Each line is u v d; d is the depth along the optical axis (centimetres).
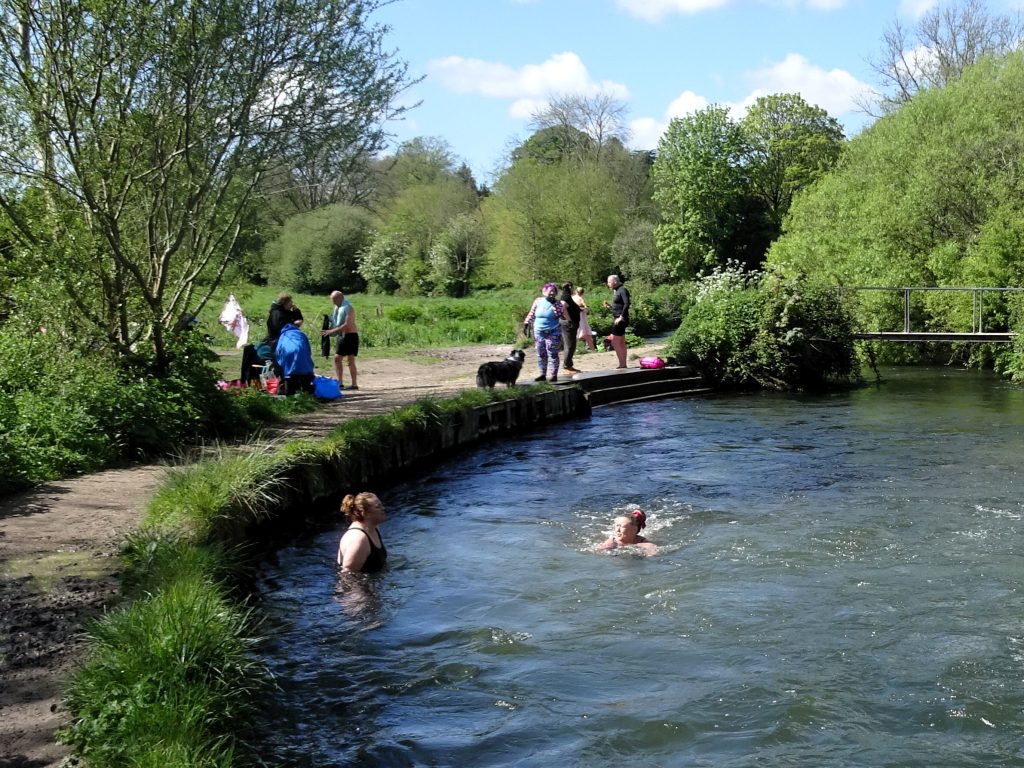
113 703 455
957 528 897
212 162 1216
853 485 1101
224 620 561
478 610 709
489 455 1393
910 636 635
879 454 1307
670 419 1736
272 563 843
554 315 1848
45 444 992
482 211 6831
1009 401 1883
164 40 1092
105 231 1113
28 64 1073
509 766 481
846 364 2283
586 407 1839
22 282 1169
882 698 546
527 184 6031
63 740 436
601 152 6806
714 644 630
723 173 5741
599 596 731
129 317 1225
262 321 3928
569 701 552
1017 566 778
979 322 2486
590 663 605
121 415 1077
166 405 1142
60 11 1055
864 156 3369
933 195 2750
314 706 549
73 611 594
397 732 516
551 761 485
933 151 2755
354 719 532
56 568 673
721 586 744
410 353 2812
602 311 3519
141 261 1239
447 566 826
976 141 2698
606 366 2258
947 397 1975
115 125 1100
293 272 6906
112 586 639
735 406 1912
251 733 512
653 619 679
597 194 6075
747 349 2200
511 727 521
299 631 671
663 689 564
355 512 823
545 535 923
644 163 6938
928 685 561
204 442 1152
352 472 1113
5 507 836
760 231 5888
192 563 671
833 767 473
